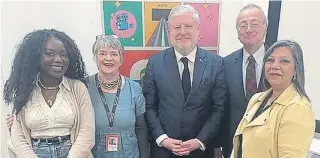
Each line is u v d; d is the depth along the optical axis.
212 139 2.05
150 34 2.34
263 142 1.36
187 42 1.96
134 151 1.94
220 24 2.39
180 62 2.02
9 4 2.20
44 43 1.69
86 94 1.76
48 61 1.66
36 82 1.69
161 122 2.03
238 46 2.45
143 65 2.38
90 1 2.30
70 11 2.30
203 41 2.39
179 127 1.98
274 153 1.34
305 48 2.10
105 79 1.90
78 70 1.84
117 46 1.87
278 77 1.40
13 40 2.18
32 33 1.74
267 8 2.30
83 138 1.69
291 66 1.38
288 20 2.20
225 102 2.02
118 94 1.92
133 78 2.38
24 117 1.66
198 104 1.98
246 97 1.92
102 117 1.86
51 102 1.68
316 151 1.81
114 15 2.31
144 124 2.04
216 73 2.00
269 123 1.36
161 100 2.02
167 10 2.32
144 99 2.01
